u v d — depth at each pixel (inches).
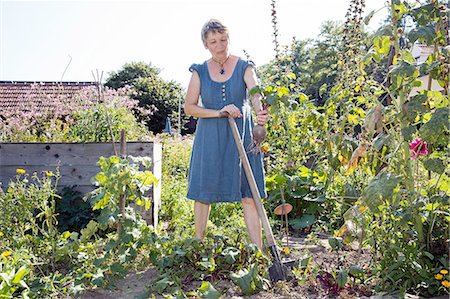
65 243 150.8
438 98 114.2
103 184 147.6
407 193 112.1
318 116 158.9
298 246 164.2
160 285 122.0
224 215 207.0
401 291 107.2
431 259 113.0
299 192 211.6
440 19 115.4
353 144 138.1
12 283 113.5
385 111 116.8
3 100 775.7
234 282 119.3
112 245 142.6
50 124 296.8
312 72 1411.2
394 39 118.1
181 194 241.1
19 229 158.4
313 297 113.3
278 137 249.4
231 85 144.9
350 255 144.3
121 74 1760.6
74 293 122.0
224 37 141.8
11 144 209.2
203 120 146.4
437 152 125.1
